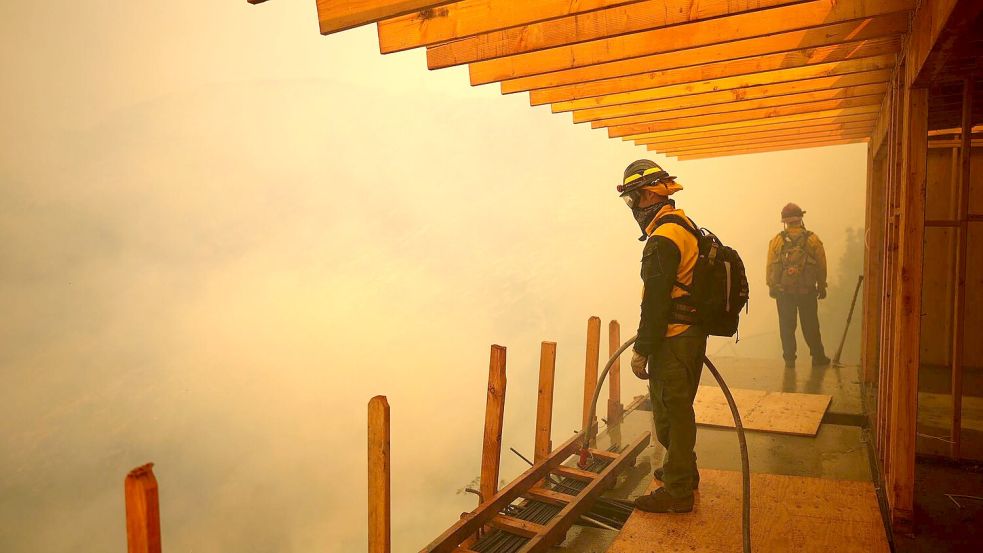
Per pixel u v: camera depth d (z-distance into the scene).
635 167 3.33
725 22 3.44
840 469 4.19
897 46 3.74
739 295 3.22
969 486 3.96
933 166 6.73
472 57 3.64
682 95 4.82
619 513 3.75
